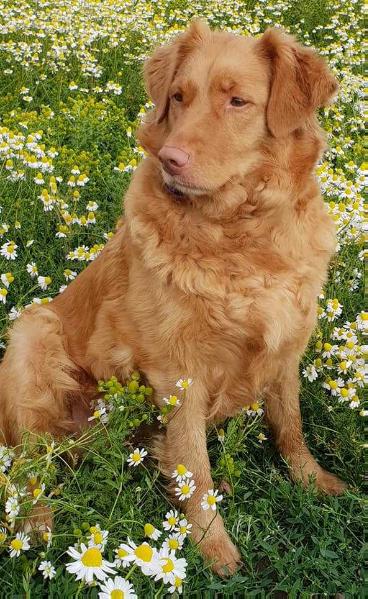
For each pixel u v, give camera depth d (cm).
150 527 57
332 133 150
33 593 60
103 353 78
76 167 113
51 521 69
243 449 77
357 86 167
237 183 70
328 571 66
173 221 71
